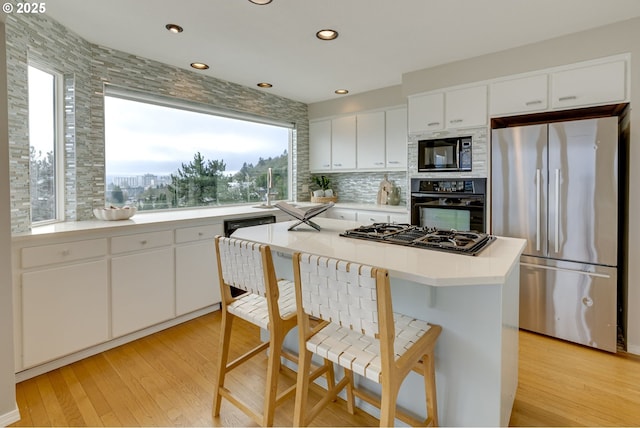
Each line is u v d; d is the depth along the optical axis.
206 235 3.07
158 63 3.17
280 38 2.64
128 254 2.52
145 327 2.65
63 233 2.16
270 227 2.35
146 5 2.16
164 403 1.88
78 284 2.25
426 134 3.36
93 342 2.34
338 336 1.45
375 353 1.33
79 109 2.66
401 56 3.01
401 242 1.74
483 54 2.96
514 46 2.79
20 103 2.12
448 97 3.20
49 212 2.56
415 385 1.64
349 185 4.92
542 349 2.46
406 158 3.94
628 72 2.36
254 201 4.38
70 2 2.12
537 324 2.69
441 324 1.52
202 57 3.06
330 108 4.62
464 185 3.13
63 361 2.24
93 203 2.82
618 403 1.86
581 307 2.49
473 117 3.05
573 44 2.55
